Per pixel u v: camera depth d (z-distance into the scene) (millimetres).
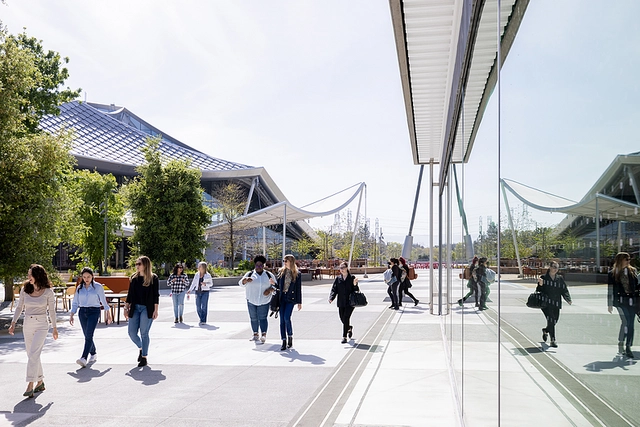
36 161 15133
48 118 67625
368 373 7574
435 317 14797
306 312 16391
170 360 8898
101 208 35781
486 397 2812
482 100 2871
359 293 10562
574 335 1210
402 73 7281
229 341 10906
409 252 27641
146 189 35656
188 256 35719
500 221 2229
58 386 7145
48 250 16109
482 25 2818
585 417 1160
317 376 7504
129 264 35938
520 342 1804
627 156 884
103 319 15242
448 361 8062
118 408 6027
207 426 5312
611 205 962
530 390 1685
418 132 11781
